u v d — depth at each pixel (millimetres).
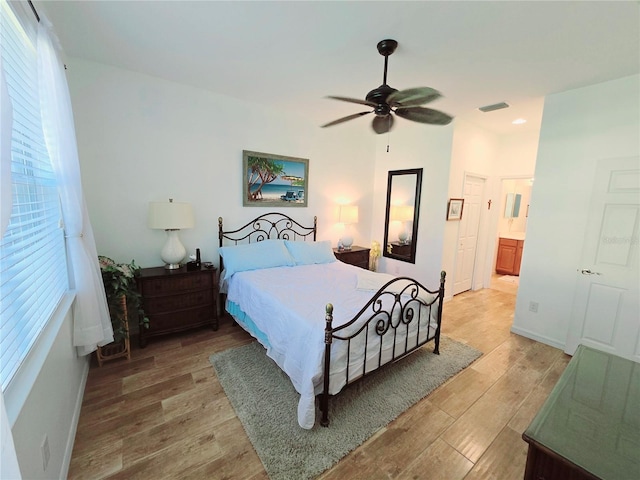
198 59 2406
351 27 1887
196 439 1682
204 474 1474
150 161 2898
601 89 2576
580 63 2238
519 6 1625
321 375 1749
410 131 4289
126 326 2488
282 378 2256
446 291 4266
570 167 2799
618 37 1879
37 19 1516
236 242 3539
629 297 2463
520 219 6406
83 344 1945
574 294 2770
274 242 3498
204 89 3104
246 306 2688
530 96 2932
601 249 2590
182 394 2064
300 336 1898
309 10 1731
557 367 2574
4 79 885
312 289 2576
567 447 1017
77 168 1874
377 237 4910
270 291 2484
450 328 3361
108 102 2635
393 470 1530
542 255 3033
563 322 2916
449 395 2148
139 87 2764
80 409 1884
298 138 3891
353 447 1651
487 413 1969
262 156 3570
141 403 1965
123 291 2428
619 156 2504
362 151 4629
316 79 2725
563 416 1177
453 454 1639
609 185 2520
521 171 4410
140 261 2951
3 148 859
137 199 2871
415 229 4309
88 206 2637
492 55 2164
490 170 4613
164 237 3051
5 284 1071
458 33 1903
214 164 3273
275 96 3219
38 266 1433
